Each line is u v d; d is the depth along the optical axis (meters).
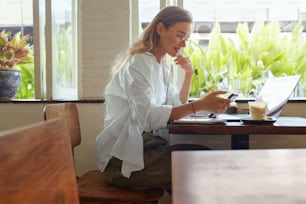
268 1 2.20
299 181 0.58
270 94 1.67
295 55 2.17
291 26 2.20
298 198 0.49
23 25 2.35
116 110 1.44
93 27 2.11
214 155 0.78
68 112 1.49
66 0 2.28
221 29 2.24
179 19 1.46
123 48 2.09
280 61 2.18
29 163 0.43
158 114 1.29
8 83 2.16
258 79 2.20
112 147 1.38
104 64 2.10
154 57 1.46
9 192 0.37
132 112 1.34
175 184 0.56
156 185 1.30
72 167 0.58
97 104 2.09
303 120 1.50
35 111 2.15
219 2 2.22
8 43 2.28
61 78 2.29
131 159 1.31
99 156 1.43
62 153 0.55
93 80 2.12
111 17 2.09
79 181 1.44
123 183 1.33
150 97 1.33
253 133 1.21
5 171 0.37
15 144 0.40
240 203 0.47
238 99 2.02
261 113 1.32
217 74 2.21
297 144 2.03
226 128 1.22
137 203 1.21
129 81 1.35
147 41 1.49
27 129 0.45
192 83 2.20
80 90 2.18
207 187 0.54
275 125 1.23
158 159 1.32
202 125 1.23
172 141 2.05
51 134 0.52
